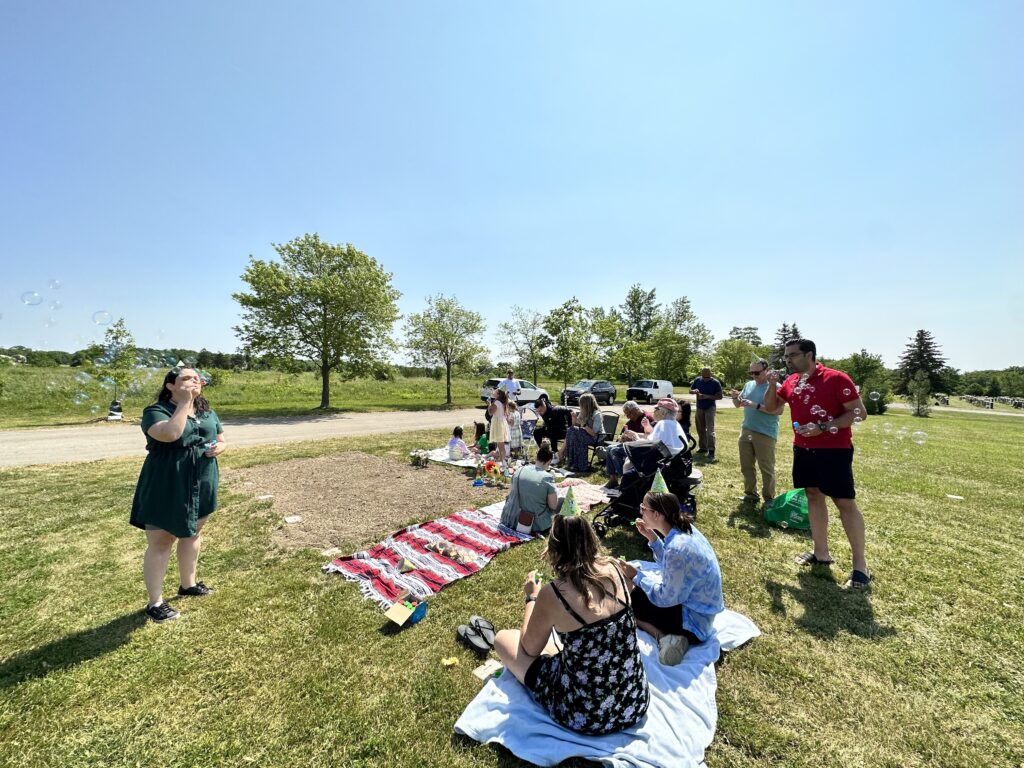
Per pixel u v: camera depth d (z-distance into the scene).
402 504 5.60
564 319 21.95
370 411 17.98
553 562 2.10
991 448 11.09
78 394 15.90
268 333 17.47
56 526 4.77
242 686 2.48
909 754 2.12
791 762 2.05
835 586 3.69
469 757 2.04
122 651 2.74
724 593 3.55
